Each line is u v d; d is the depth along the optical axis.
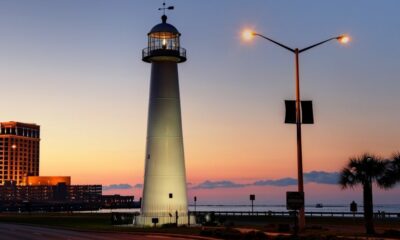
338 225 57.03
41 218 93.31
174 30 62.44
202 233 42.38
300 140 37.47
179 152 61.41
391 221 65.50
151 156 61.16
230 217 83.31
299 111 37.31
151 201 60.34
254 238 36.94
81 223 71.12
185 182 61.62
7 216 107.75
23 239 41.31
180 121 62.38
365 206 41.84
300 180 37.34
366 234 38.84
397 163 41.91
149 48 62.66
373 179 42.03
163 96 61.81
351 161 42.50
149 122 62.19
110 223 68.94
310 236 34.97
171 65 62.50
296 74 38.06
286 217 80.81
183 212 60.47
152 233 46.91
